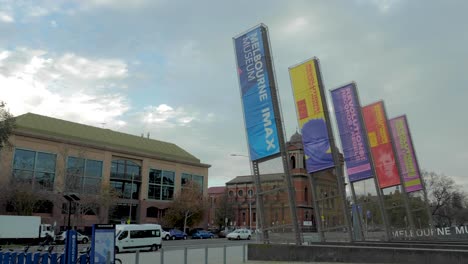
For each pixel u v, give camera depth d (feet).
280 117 68.64
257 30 71.41
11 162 192.44
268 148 68.49
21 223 149.79
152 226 117.29
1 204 175.52
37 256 52.13
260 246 65.41
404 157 113.09
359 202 96.63
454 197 272.51
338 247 59.26
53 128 222.89
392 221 104.12
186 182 276.21
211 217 343.26
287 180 66.54
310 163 82.53
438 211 297.94
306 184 300.20
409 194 111.34
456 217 314.55
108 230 50.57
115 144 246.68
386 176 105.29
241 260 68.49
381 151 106.32
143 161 260.21
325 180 88.69
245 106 71.92
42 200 188.85
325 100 81.82
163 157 272.10
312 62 83.15
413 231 101.71
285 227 65.82
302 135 83.76
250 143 70.79
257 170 70.44
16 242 150.30
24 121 210.59
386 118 106.11
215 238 232.53
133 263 69.62
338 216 84.48
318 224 81.20
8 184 176.45
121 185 249.14
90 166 228.63
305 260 61.31
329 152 80.28
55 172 207.92
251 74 71.56
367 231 100.07
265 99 69.46
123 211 246.47
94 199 195.62
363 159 95.45
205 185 300.81
